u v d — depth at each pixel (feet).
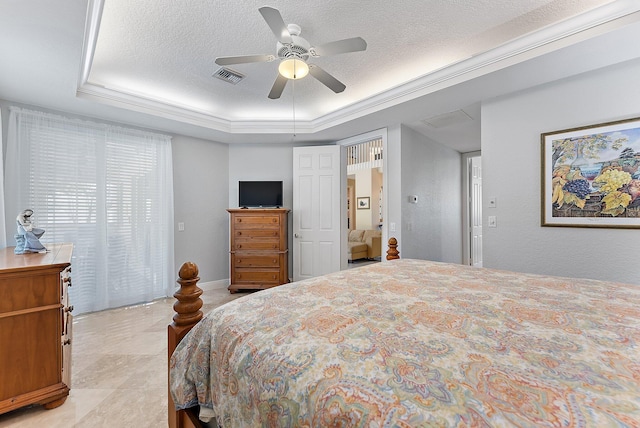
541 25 6.87
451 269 5.78
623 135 7.02
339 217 14.25
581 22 6.11
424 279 4.90
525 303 3.57
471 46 7.80
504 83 8.18
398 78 9.65
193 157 13.97
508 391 1.82
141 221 12.00
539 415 1.61
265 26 6.82
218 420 2.82
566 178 7.84
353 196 28.94
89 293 10.69
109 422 5.23
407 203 12.67
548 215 8.17
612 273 7.23
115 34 7.05
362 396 1.90
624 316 3.13
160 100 10.70
